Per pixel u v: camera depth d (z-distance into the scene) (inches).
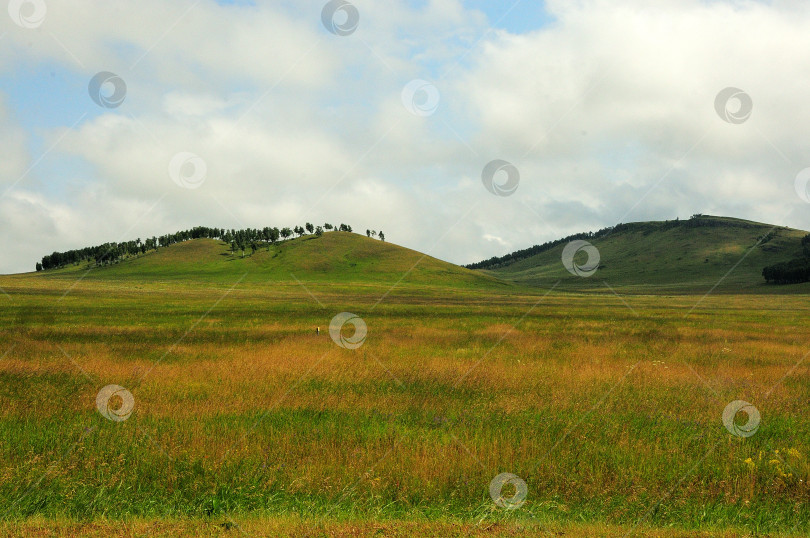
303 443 358.6
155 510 270.1
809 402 520.7
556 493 292.4
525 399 502.0
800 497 289.7
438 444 351.6
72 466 307.6
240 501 278.1
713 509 279.4
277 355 819.4
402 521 254.1
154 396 494.0
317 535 231.8
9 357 752.3
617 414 453.7
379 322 1761.8
